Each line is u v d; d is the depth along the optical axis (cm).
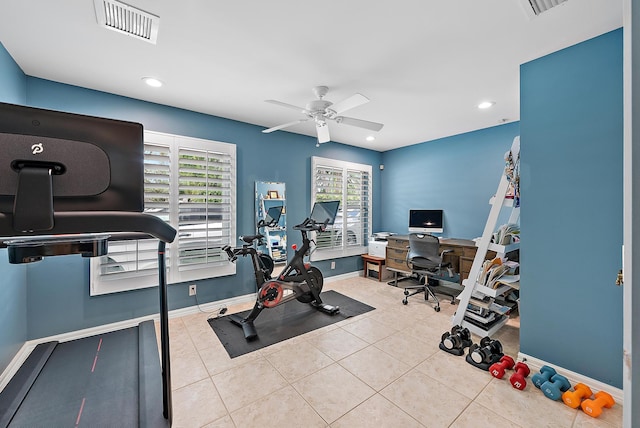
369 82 243
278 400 173
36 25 165
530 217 205
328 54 200
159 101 281
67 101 241
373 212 514
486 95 270
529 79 206
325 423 155
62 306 242
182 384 187
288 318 301
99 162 81
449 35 178
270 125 362
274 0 148
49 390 181
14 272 205
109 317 263
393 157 505
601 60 174
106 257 257
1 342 184
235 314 303
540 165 200
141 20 162
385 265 455
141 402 169
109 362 213
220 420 157
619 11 154
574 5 150
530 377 196
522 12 157
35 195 69
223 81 240
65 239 92
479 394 179
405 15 160
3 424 152
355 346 240
